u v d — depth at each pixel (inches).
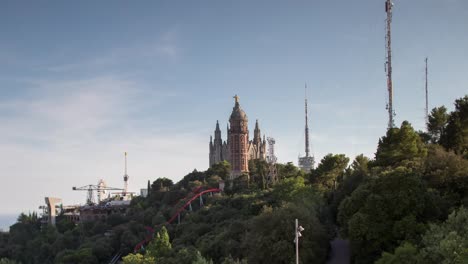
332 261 4266.7
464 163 4293.8
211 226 7386.8
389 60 6466.5
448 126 5561.0
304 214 4325.8
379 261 3223.4
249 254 4416.8
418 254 3029.0
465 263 2549.2
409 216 3567.9
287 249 3993.6
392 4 6491.1
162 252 6058.1
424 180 4109.3
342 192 5521.7
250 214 6806.1
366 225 3718.0
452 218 3063.5
